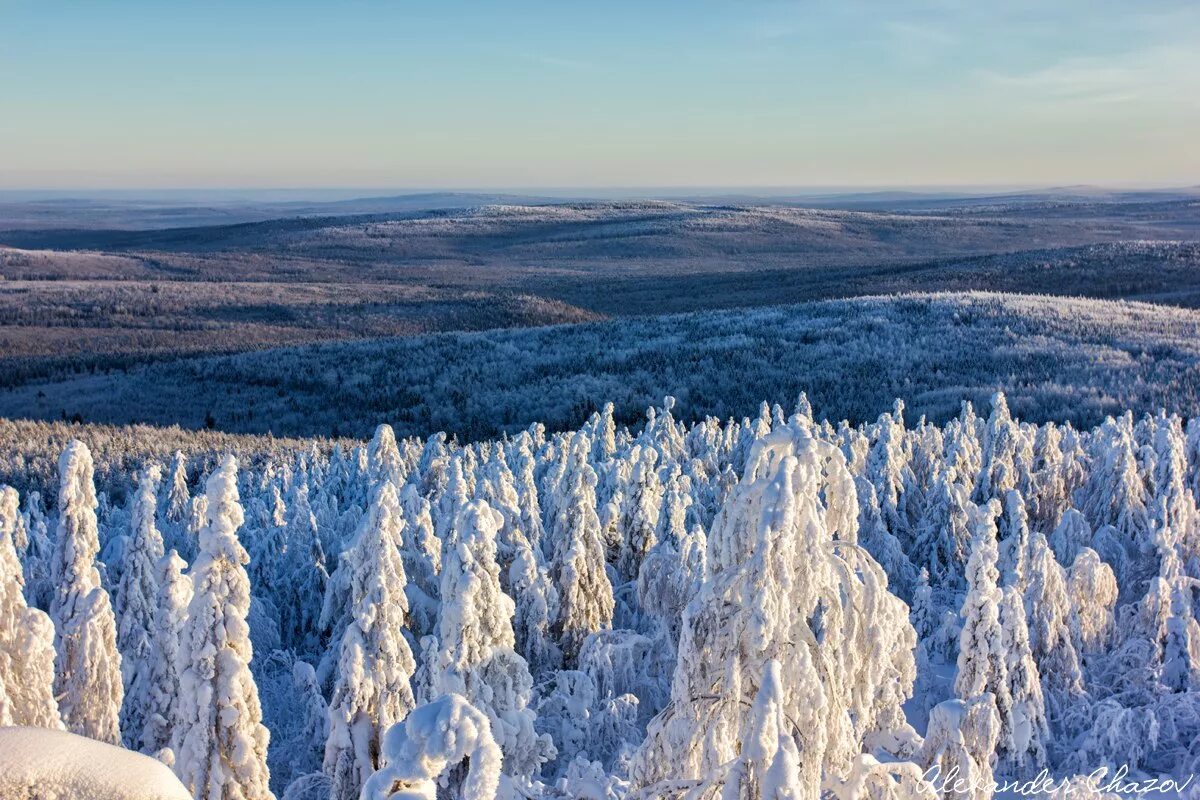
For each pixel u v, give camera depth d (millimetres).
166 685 14352
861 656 10352
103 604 13258
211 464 53000
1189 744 20281
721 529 10234
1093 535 31359
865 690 10414
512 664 15867
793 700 9719
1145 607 23312
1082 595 23828
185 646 11445
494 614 15539
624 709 19359
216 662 11516
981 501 33500
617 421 78312
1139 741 20312
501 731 15219
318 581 27672
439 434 34656
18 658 10906
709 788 9453
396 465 34188
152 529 17891
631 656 20844
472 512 15711
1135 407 66500
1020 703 17875
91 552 14195
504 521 21562
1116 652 23406
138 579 17453
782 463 9633
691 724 9914
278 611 27969
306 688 19922
